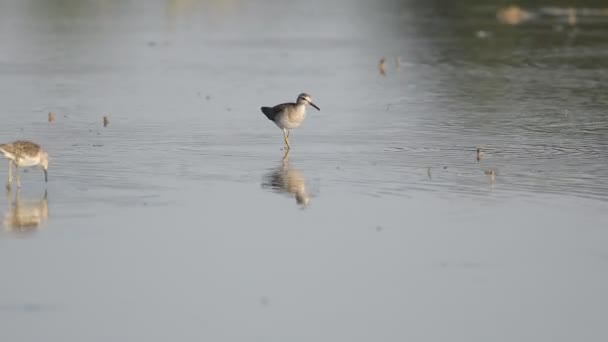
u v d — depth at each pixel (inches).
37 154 831.7
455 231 729.6
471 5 2372.0
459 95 1290.6
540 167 908.6
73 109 1193.4
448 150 981.2
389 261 673.0
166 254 682.8
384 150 984.3
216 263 668.1
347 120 1139.3
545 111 1176.8
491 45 1749.5
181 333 569.9
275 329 576.7
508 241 708.7
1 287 624.4
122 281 637.3
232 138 1044.5
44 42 1780.3
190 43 1808.6
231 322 584.7
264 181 866.8
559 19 2107.5
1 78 1413.6
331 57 1638.8
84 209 778.2
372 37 1882.4
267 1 2573.8
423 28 1991.9
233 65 1557.6
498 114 1163.3
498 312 600.4
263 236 719.7
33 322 579.8
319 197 816.9
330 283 637.9
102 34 1905.8
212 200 807.1
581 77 1418.6
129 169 904.3
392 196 818.8
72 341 557.9
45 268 655.1
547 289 629.0
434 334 573.0
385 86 1365.7
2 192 819.4
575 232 724.7
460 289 630.5
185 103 1245.1
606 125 1094.4
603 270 655.8
